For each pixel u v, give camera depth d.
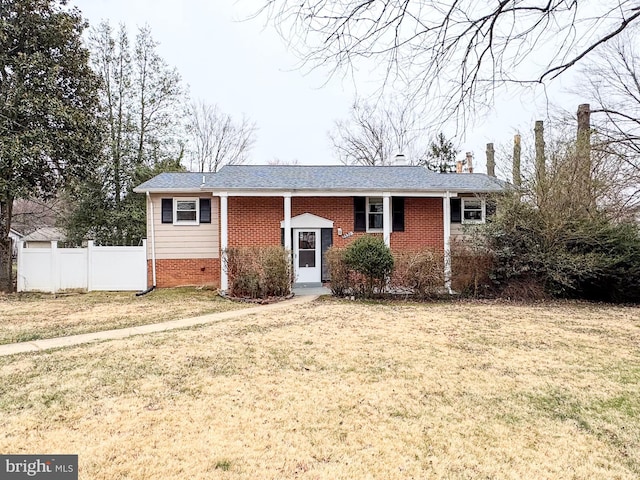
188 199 15.84
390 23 3.16
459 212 16.25
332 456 3.50
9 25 13.66
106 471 3.20
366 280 12.84
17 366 5.86
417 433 3.93
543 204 12.81
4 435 3.78
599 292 13.15
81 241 22.80
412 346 7.04
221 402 4.59
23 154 13.55
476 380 5.39
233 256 13.33
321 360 6.20
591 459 3.51
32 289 15.06
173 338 7.54
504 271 13.17
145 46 23.53
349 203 16.02
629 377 5.57
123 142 22.75
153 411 4.34
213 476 3.17
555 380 5.43
